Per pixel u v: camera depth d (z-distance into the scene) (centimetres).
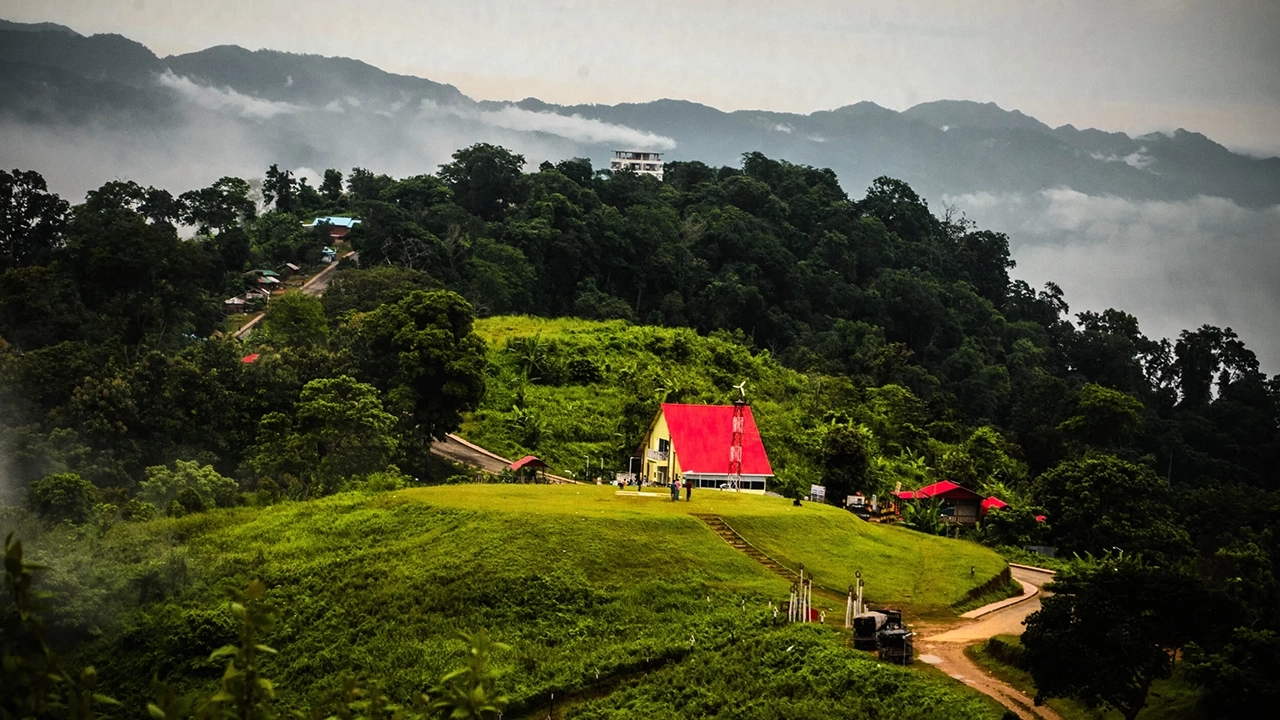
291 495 8050
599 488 7844
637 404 11112
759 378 13850
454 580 5866
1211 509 11025
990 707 4128
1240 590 4750
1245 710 3691
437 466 9869
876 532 7338
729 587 5922
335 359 10125
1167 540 8381
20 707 1357
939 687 4350
